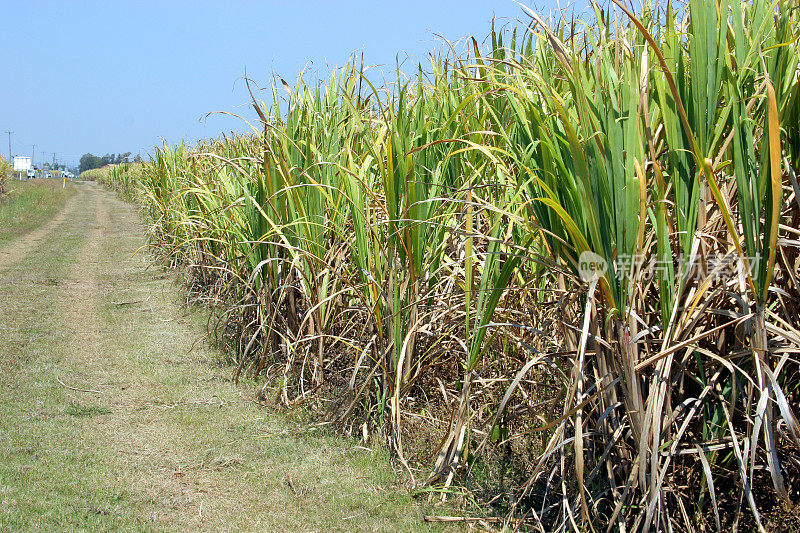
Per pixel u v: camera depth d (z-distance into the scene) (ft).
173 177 31.89
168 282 30.42
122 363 17.97
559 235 8.23
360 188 12.99
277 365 16.31
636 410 7.72
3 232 48.93
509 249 9.78
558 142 8.07
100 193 120.06
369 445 12.53
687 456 8.69
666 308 7.54
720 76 7.39
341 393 14.05
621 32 8.15
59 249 41.45
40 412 14.02
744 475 7.23
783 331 7.12
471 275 10.71
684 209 7.62
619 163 7.32
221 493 10.75
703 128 7.36
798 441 6.98
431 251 11.96
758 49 7.70
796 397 8.77
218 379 16.75
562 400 9.94
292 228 15.38
